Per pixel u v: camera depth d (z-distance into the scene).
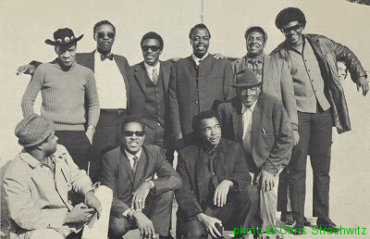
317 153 6.76
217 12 6.69
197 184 6.21
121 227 5.84
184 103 6.41
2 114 6.36
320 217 6.80
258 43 6.61
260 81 6.57
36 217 4.71
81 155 6.23
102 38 6.40
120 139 6.25
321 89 6.79
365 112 7.30
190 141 6.34
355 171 7.28
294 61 6.73
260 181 6.43
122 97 6.37
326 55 6.86
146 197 5.96
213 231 5.96
